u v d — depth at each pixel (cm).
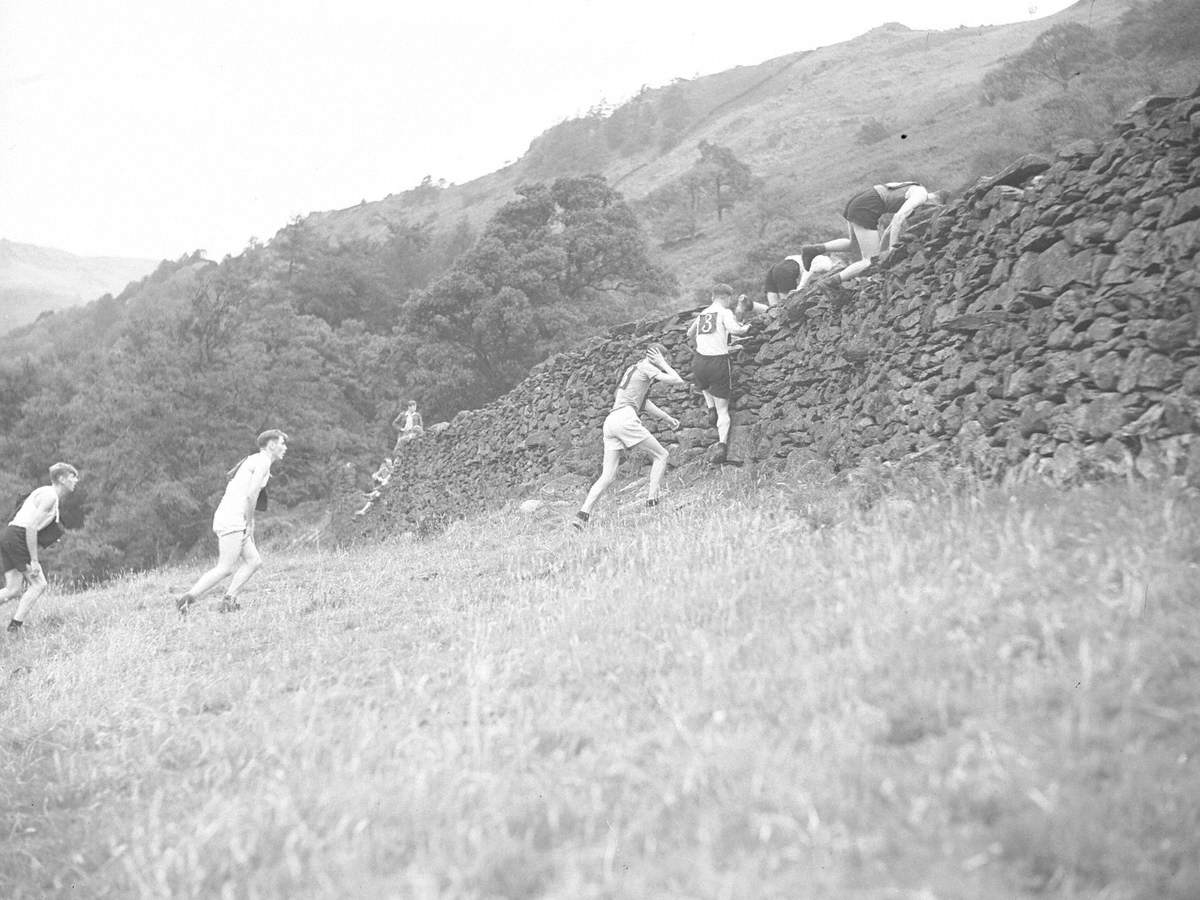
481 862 291
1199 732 293
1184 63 3653
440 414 4228
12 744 585
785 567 600
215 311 4234
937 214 934
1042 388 723
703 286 7850
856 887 250
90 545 3491
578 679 491
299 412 4178
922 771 301
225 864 327
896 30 17875
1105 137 771
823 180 9175
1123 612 379
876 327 988
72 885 361
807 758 324
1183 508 477
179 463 3831
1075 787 274
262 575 1362
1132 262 670
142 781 468
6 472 4359
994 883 245
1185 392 602
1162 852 246
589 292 4603
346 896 288
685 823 300
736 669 439
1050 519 525
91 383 5241
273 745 449
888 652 401
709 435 1248
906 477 770
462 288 4169
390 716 481
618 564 802
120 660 805
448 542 1387
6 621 1228
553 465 1599
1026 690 338
